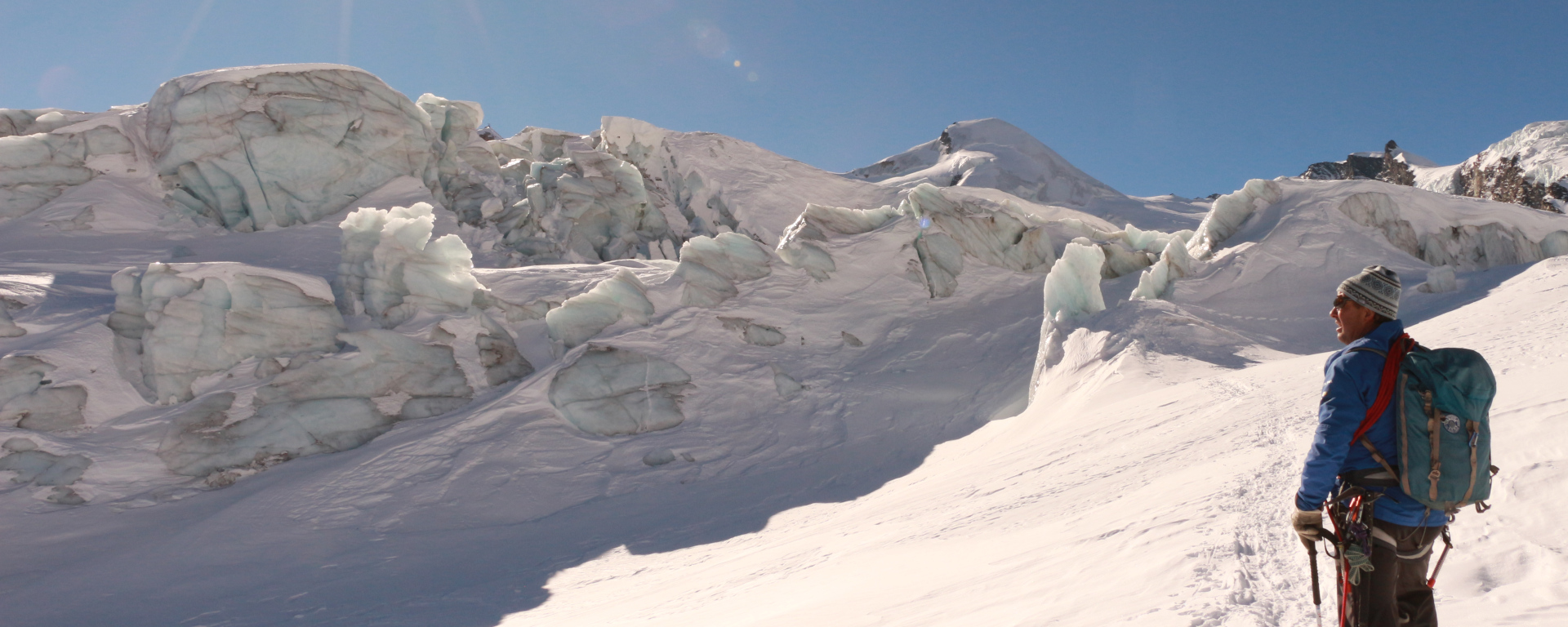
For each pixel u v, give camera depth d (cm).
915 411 2119
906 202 3120
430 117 3950
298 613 1247
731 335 2394
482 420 2003
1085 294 2042
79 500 1672
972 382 2236
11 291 2134
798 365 2361
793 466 1897
